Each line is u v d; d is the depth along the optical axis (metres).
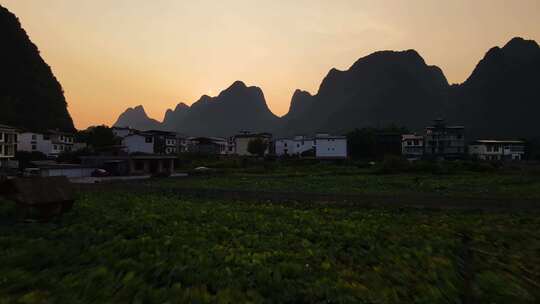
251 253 13.76
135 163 62.12
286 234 17.00
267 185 41.59
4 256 12.55
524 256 15.23
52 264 12.35
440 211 24.53
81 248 13.97
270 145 120.19
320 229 18.17
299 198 28.05
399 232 17.69
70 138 88.81
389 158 64.56
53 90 121.00
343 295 10.23
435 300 10.73
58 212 19.25
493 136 187.88
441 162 69.62
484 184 42.50
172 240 14.92
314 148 106.56
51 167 51.66
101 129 88.56
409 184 42.06
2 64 106.50
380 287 11.16
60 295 9.81
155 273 11.18
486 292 11.88
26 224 17.38
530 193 33.88
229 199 29.56
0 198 21.42
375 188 38.38
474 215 23.02
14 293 9.99
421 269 12.80
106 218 19.16
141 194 32.03
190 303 9.45
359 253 14.16
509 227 19.73
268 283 10.80
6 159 60.69
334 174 58.84
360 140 100.56
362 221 20.41
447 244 15.68
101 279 10.81
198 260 12.56
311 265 12.67
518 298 11.51
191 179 49.12
